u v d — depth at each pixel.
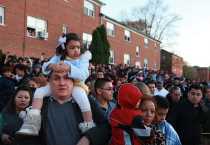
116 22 48.44
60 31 35.09
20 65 11.68
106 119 4.05
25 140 3.84
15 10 28.94
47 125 3.86
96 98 6.48
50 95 4.00
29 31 30.62
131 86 3.71
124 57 51.81
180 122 7.23
